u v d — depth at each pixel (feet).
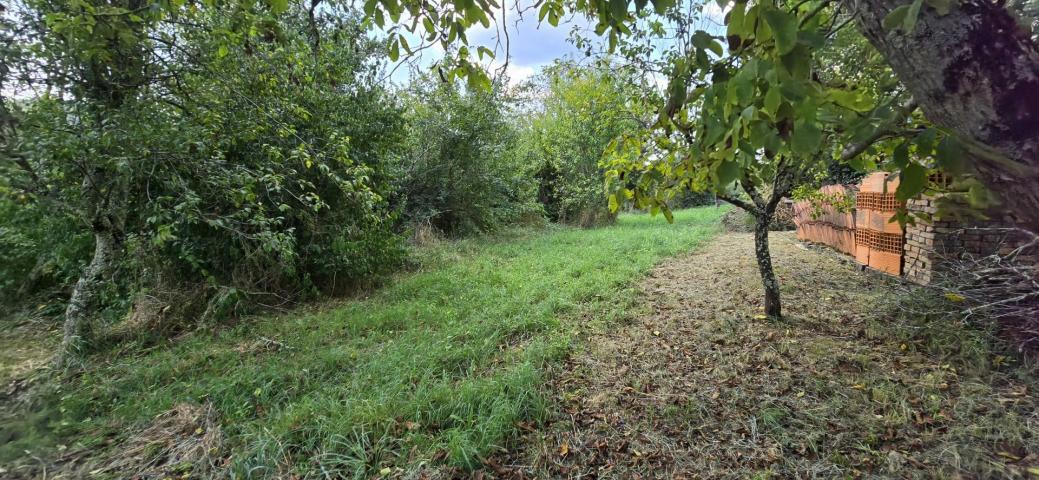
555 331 12.84
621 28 5.17
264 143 16.49
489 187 37.81
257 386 10.41
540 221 45.06
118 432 8.89
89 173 11.85
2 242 15.87
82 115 11.94
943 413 8.19
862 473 7.02
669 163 8.52
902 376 9.59
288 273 17.07
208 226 16.26
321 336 13.62
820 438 7.86
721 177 4.01
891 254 15.89
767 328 12.60
